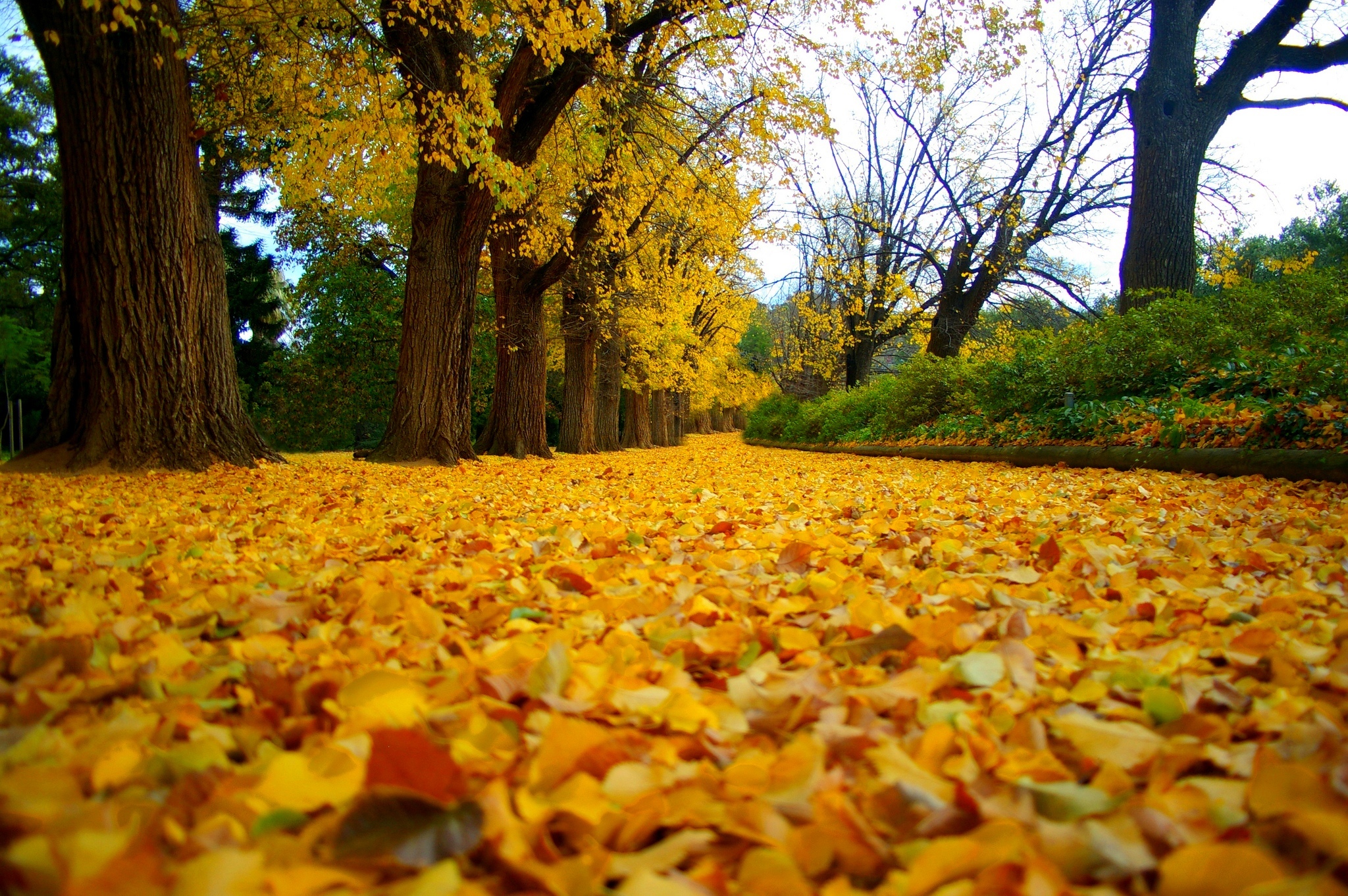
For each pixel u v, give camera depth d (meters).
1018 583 2.45
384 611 1.97
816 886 0.81
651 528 3.81
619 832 0.87
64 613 1.88
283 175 11.55
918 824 0.89
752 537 3.46
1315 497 4.73
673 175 12.89
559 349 24.88
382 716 1.14
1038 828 0.87
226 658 1.56
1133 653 1.66
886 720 1.25
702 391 39.31
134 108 7.02
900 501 5.04
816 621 1.91
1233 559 2.83
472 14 8.84
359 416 25.50
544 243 15.59
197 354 7.56
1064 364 11.23
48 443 7.17
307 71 10.29
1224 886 0.73
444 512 4.51
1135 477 6.71
